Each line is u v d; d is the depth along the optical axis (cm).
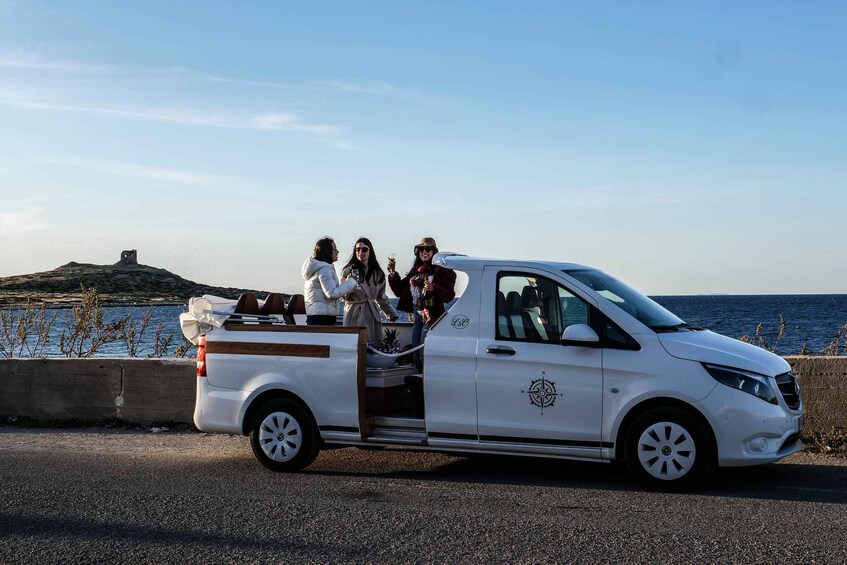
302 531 624
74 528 642
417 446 834
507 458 939
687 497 724
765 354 795
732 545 573
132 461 935
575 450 777
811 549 562
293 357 879
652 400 759
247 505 708
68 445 1055
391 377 892
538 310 807
